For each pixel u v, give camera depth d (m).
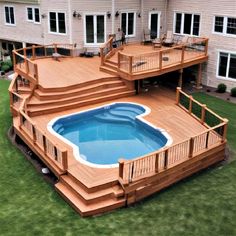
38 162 15.24
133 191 12.65
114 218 12.01
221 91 23.55
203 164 14.91
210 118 18.03
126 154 15.41
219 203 12.82
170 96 21.16
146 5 26.12
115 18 25.30
